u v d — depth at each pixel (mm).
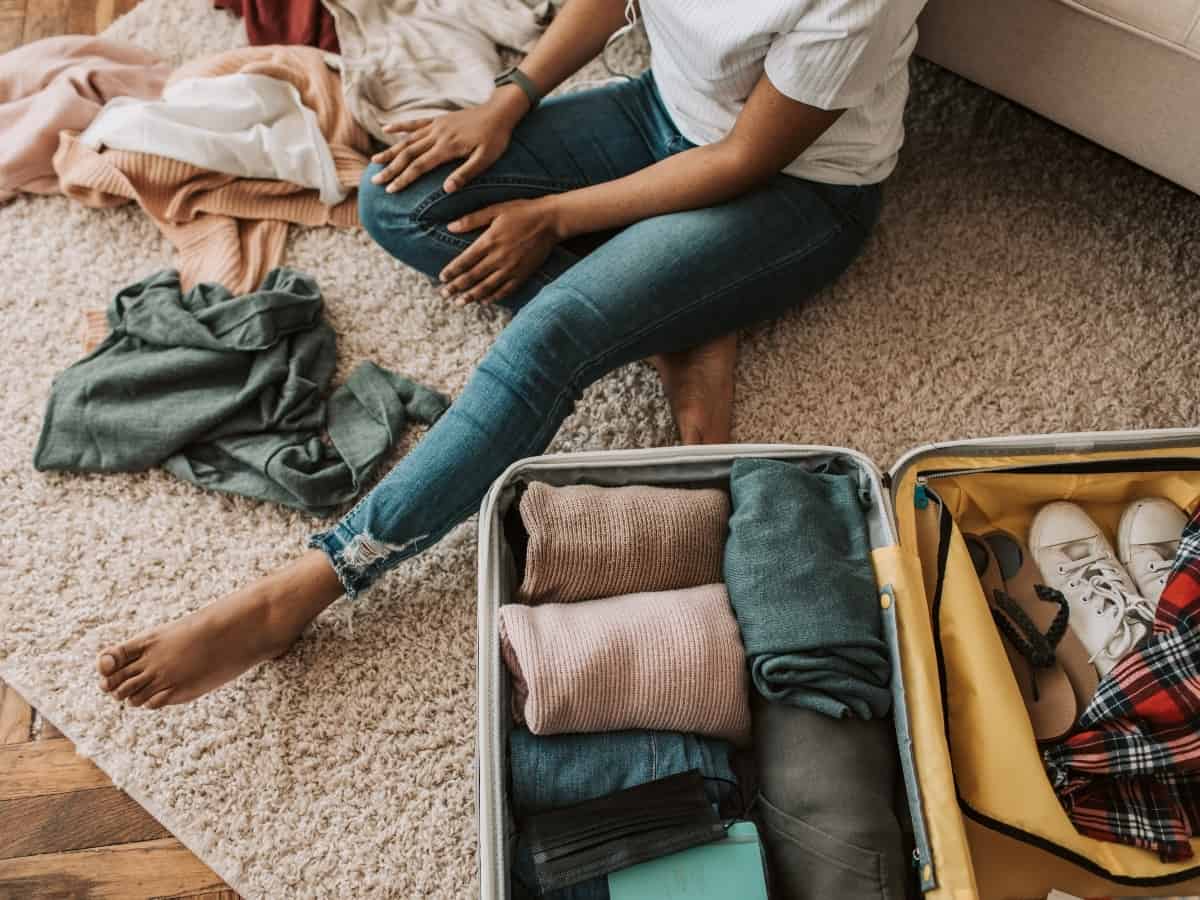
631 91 1221
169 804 1032
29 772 1057
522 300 1180
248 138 1320
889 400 1258
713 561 967
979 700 895
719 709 876
